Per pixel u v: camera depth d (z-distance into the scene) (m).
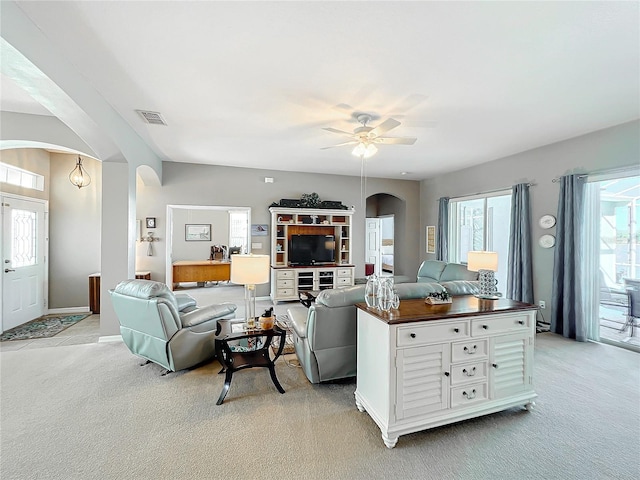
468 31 1.97
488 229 5.61
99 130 2.99
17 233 4.61
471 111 3.25
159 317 2.68
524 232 4.59
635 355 3.35
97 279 5.28
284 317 4.89
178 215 9.19
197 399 2.41
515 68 2.42
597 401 2.40
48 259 5.25
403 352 1.90
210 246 9.44
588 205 3.89
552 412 2.26
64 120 2.79
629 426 2.09
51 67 2.14
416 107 3.15
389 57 2.28
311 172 6.54
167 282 5.75
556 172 4.29
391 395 1.87
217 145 4.57
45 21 1.91
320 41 2.10
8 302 4.40
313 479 1.63
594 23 1.88
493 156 5.07
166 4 1.76
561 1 1.70
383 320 1.89
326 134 4.03
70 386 2.60
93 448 1.84
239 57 2.30
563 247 4.09
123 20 1.90
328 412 2.25
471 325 2.09
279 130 3.89
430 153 4.91
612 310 4.19
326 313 2.44
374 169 6.18
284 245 6.29
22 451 1.81
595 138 3.84
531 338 2.29
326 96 2.93
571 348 3.57
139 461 1.74
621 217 4.01
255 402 2.38
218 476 1.64
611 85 2.68
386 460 1.77
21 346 3.72
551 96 2.90
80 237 5.45
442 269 5.32
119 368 2.96
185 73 2.53
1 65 1.98
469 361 2.08
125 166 3.72
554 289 4.15
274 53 2.24
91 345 3.57
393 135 4.01
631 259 3.93
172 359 2.74
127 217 3.72
